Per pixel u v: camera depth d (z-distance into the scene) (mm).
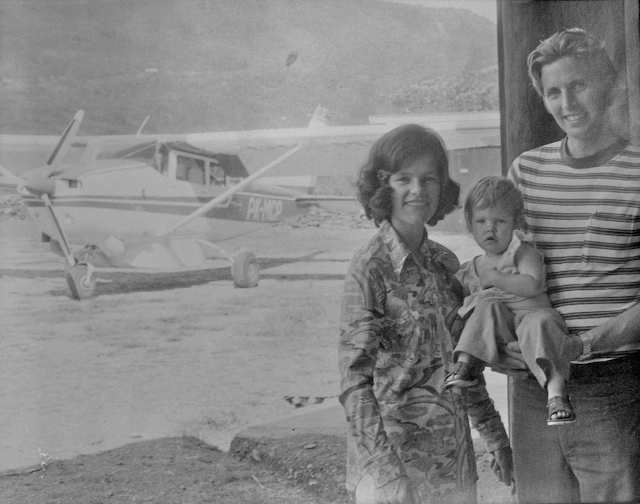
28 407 4215
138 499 3578
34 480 3795
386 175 2504
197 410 4117
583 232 2465
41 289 4559
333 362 4270
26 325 4453
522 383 2555
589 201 2463
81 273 4598
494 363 2395
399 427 2359
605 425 2430
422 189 2473
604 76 2592
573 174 2494
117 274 4598
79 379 4289
